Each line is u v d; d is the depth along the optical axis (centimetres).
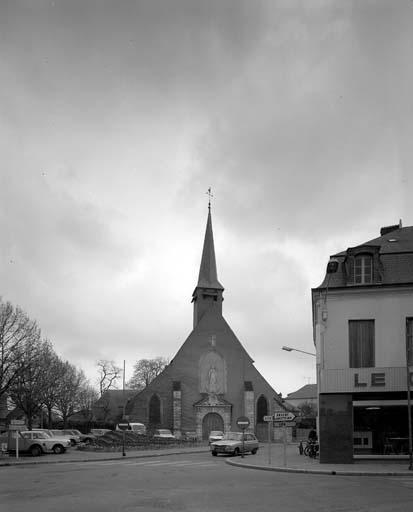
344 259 3095
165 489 1703
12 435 3838
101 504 1388
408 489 1694
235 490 1675
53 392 6512
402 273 2962
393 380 2786
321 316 2969
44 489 1717
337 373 2838
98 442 4622
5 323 4788
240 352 7112
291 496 1534
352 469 2372
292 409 7219
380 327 2895
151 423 6769
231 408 6862
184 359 6975
